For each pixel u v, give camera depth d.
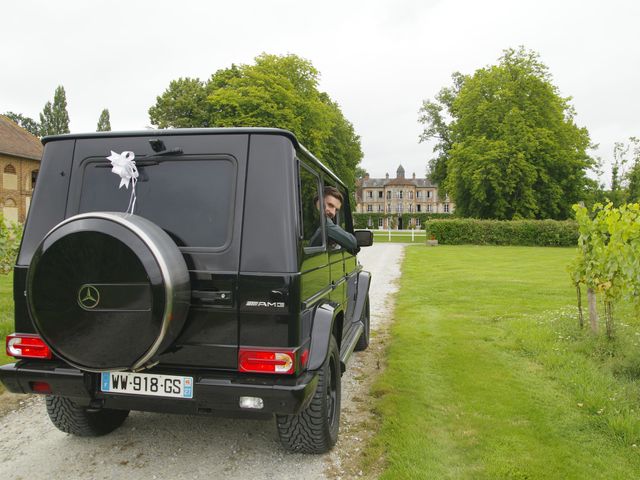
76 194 3.21
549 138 37.59
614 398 4.34
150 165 3.13
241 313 2.89
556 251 26.19
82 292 2.69
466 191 40.72
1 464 3.34
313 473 3.22
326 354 3.12
